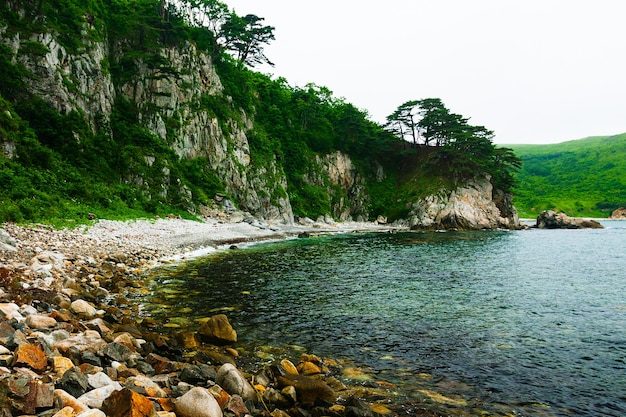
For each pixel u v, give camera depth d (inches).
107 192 1438.2
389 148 3791.8
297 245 1477.6
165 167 1870.1
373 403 296.4
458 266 1021.2
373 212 3447.3
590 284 793.6
